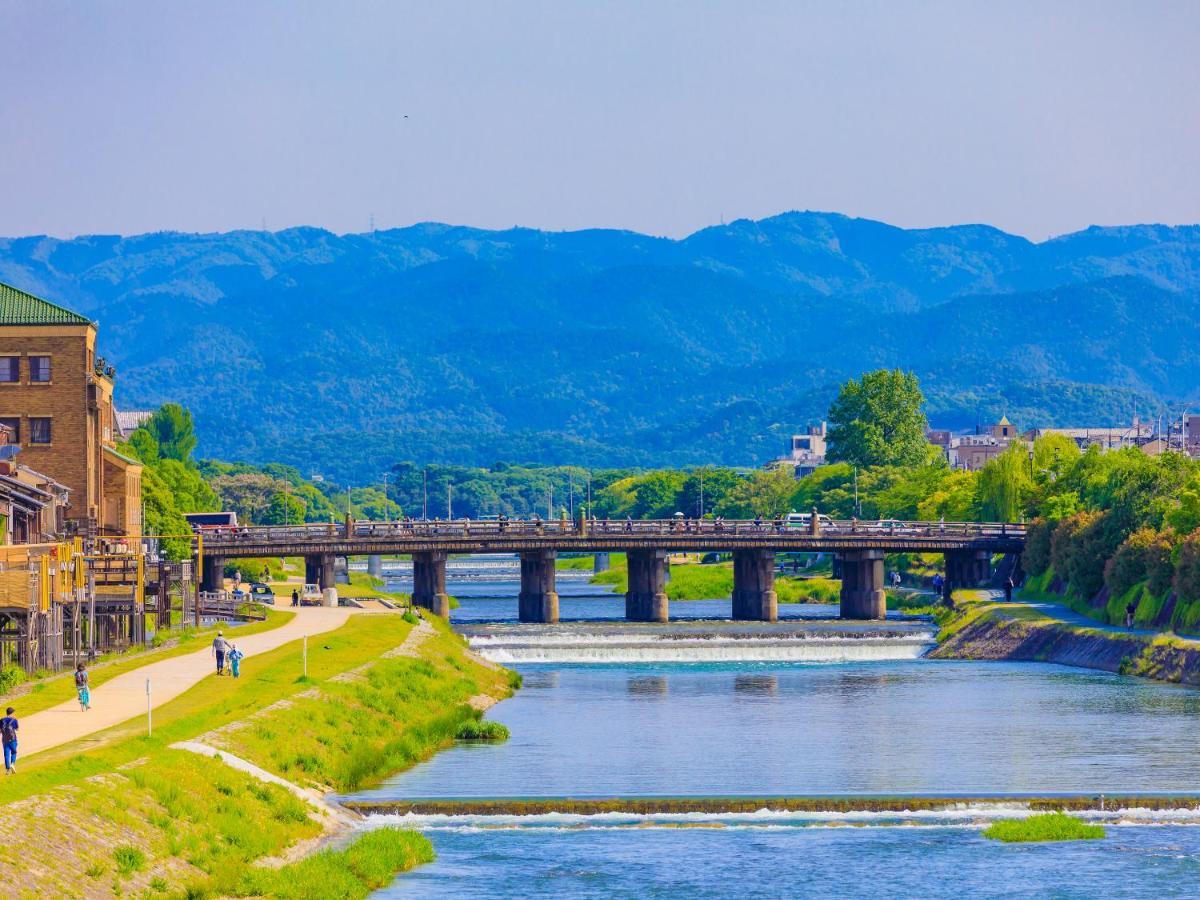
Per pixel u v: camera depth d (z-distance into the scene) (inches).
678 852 6835.6
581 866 6609.3
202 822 6264.8
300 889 5890.8
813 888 6318.9
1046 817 7258.9
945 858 6756.9
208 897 5669.3
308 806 7081.7
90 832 5693.9
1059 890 6289.4
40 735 7081.7
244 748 7465.6
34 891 5191.9
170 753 6781.5
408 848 6653.5
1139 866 6624.0
